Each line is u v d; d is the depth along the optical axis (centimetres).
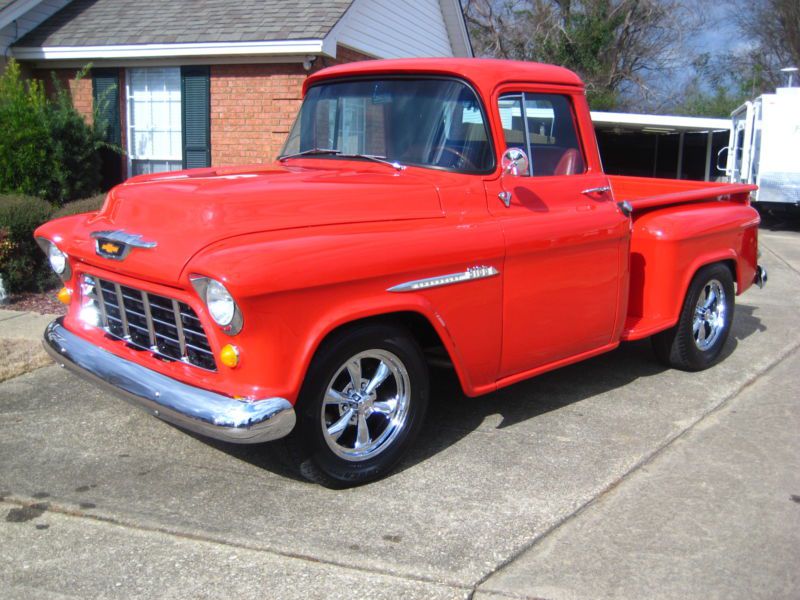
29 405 469
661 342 554
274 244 325
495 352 408
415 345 380
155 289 345
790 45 3303
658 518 344
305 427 343
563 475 386
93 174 1048
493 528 333
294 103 1082
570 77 458
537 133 439
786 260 1140
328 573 298
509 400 496
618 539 325
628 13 2956
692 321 546
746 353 615
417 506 353
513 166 396
